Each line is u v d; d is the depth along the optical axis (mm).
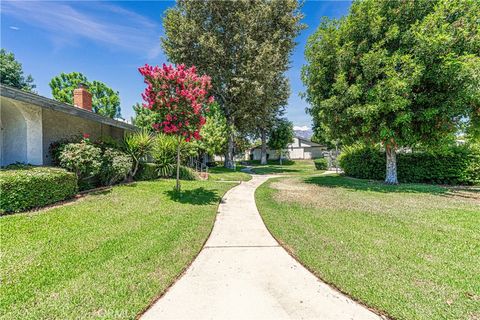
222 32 19375
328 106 9414
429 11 8617
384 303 2295
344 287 2576
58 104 6430
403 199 7160
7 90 5141
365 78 8883
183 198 7117
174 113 6879
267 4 18812
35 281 2605
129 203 6203
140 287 2551
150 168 10742
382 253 3420
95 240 3781
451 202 6680
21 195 5035
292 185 10648
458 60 7547
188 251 3506
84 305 2234
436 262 3133
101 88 27672
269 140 34375
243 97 19422
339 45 9812
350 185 10227
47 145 7719
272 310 2227
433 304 2271
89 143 7871
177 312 2193
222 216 5562
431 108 8477
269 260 3309
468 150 9742
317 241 3896
